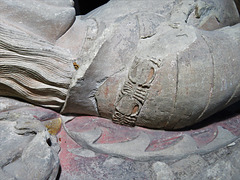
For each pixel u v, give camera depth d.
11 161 1.09
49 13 1.31
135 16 1.44
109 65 1.34
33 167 1.05
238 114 1.77
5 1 1.26
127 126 1.50
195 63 1.29
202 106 1.37
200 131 1.57
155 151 1.38
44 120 1.41
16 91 1.36
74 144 1.41
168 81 1.28
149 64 1.29
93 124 1.49
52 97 1.39
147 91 1.31
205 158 1.42
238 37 1.41
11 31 1.24
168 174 1.30
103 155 1.37
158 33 1.38
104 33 1.33
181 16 1.48
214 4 1.59
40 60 1.28
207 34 1.37
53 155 1.14
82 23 1.47
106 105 1.43
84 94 1.38
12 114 1.31
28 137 1.20
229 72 1.35
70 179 1.23
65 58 1.34
